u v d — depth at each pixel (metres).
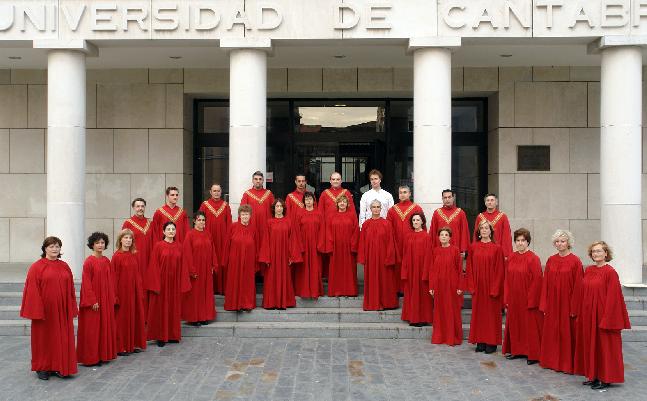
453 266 9.45
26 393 7.17
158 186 14.38
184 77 14.28
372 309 10.28
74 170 11.11
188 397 7.02
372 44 11.37
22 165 14.39
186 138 14.69
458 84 14.19
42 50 12.06
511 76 14.16
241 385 7.44
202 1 10.90
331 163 15.09
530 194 14.20
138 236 10.21
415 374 7.92
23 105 14.38
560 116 14.20
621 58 10.82
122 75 14.30
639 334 9.66
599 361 7.44
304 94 14.62
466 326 10.02
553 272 8.17
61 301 7.66
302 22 10.90
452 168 15.14
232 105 11.05
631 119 10.80
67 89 11.06
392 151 15.06
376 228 10.34
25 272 12.52
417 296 9.89
